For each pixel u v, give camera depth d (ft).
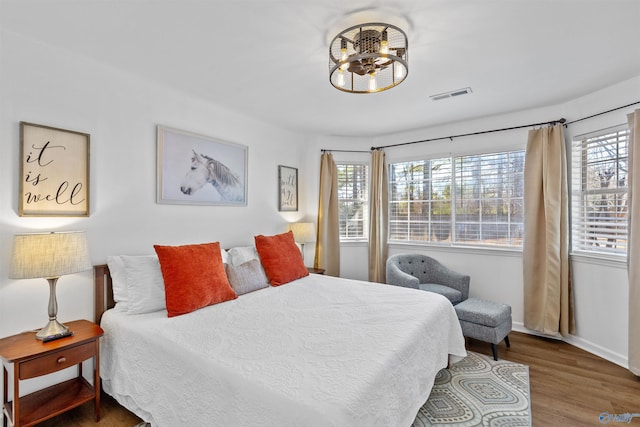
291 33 6.28
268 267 9.79
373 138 14.69
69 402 6.05
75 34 6.31
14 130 6.26
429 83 8.67
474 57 7.22
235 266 9.09
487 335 9.02
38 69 6.57
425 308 7.12
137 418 6.35
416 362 5.65
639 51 6.98
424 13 5.62
